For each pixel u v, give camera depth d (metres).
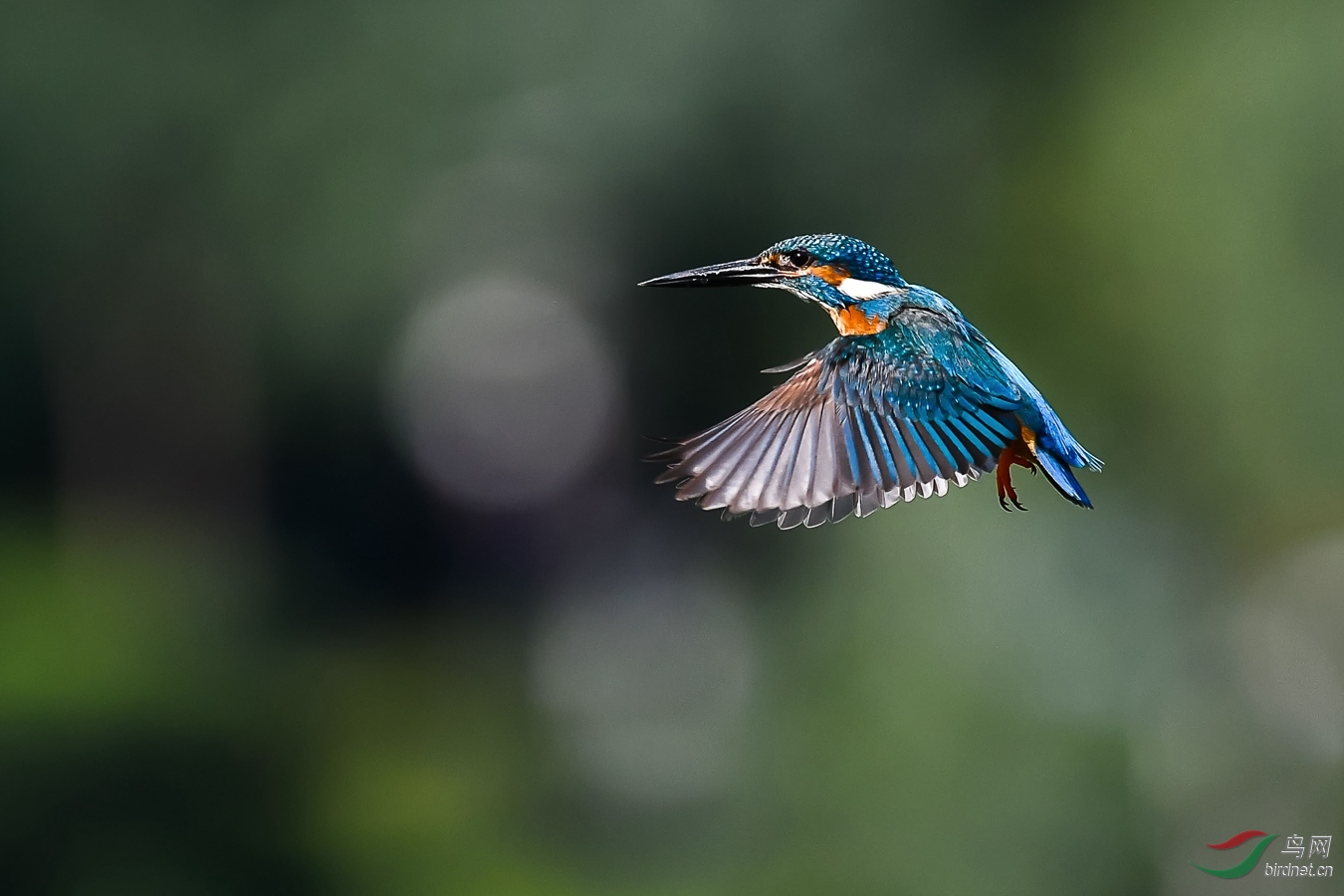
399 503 41.34
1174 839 15.09
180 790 16.72
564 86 23.86
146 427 35.69
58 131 27.94
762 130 21.64
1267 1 15.72
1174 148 16.02
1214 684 16.36
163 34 27.67
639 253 26.00
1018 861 14.38
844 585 17.98
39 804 15.20
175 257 30.83
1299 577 16.67
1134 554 16.58
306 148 27.52
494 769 21.36
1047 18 18.89
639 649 30.03
